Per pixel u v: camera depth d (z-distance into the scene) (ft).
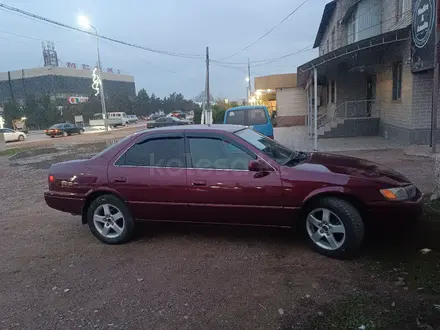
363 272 11.87
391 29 45.06
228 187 13.83
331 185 12.78
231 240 15.30
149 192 14.76
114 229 15.62
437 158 18.38
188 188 14.29
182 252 14.42
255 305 10.38
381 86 49.96
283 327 9.32
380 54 46.60
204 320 9.82
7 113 193.36
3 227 19.44
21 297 11.72
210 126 15.71
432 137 33.27
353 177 12.79
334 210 12.76
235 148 14.24
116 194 15.25
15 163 49.75
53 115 191.52
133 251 14.85
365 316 9.46
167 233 16.60
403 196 12.64
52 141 91.71
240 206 13.85
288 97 91.04
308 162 14.56
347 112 56.75
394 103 44.01
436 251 12.89
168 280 12.18
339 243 12.90
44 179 34.83
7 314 10.75
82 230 18.01
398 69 43.96
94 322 10.04
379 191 12.48
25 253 15.47
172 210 14.74
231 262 13.24
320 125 59.11
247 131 16.07
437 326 8.90
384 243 13.91
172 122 116.98
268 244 14.66
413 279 11.14
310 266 12.57
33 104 197.26
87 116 205.36
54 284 12.46
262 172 13.52
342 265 12.49
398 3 43.01
